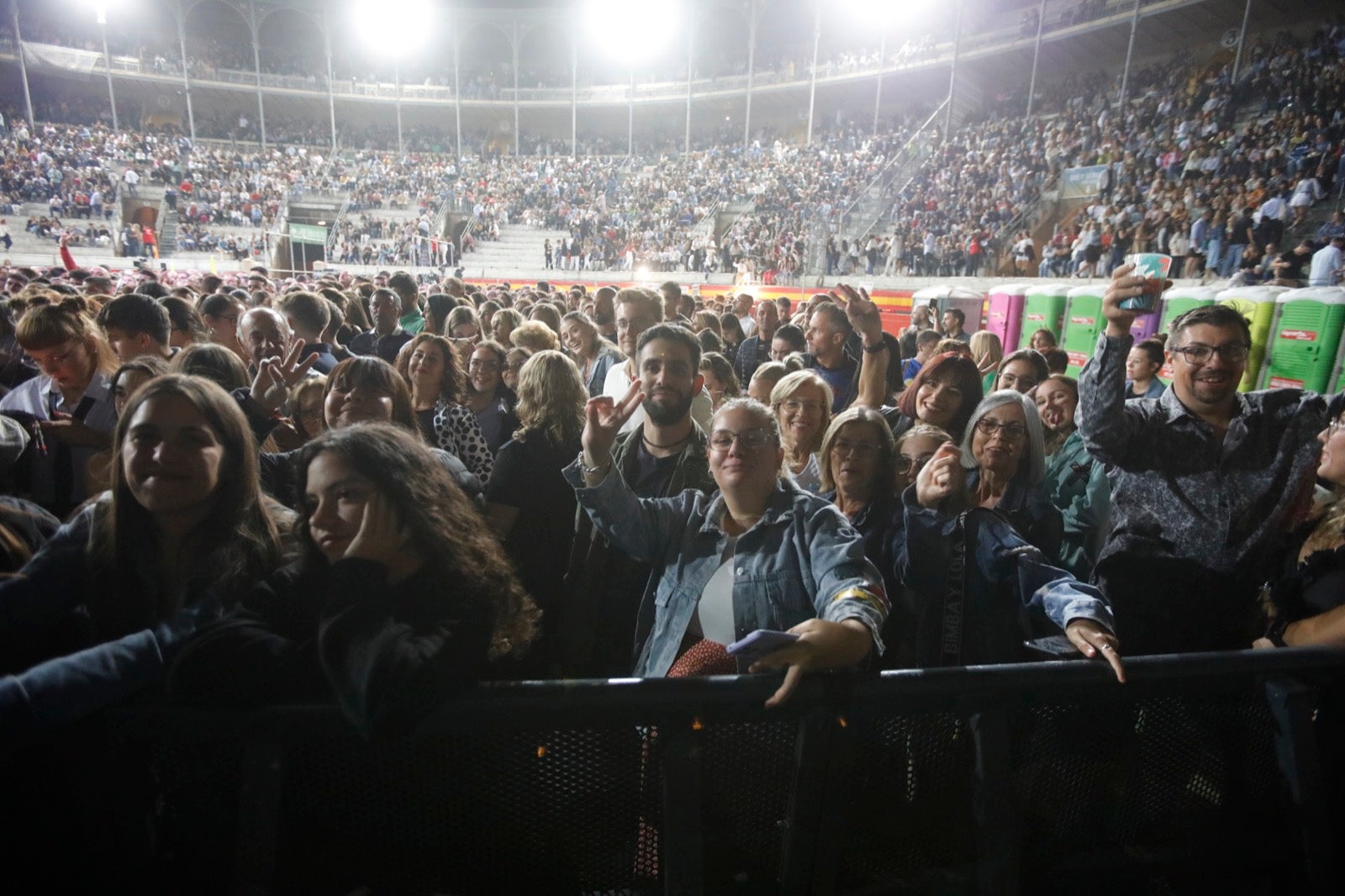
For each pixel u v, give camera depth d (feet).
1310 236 50.39
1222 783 5.96
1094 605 5.98
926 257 73.72
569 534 9.71
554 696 4.87
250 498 5.76
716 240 109.29
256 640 4.58
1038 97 104.42
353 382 9.15
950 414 10.98
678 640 6.77
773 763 5.27
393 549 5.01
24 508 6.03
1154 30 92.12
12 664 5.04
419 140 156.15
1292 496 7.27
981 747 5.34
